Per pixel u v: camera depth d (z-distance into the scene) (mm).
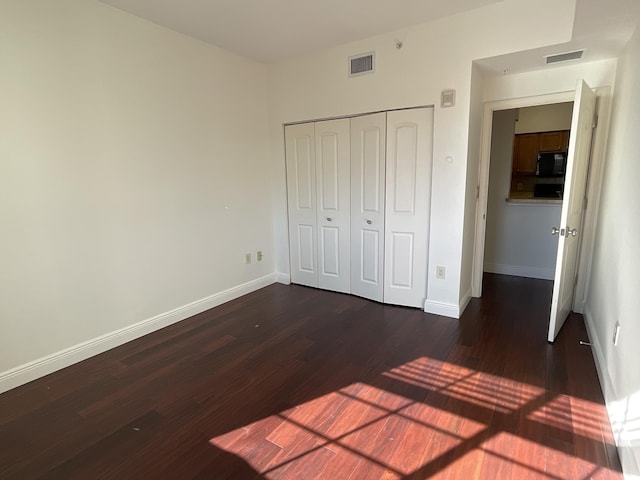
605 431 1790
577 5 1925
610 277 2268
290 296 3908
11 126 2170
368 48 3250
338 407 2029
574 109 2371
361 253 3746
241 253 3902
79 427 1914
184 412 2021
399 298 3553
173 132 3090
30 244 2309
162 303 3150
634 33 2221
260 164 4031
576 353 2551
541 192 5820
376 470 1590
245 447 1745
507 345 2691
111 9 2586
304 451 1710
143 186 2910
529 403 2016
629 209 1951
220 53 3432
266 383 2285
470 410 1970
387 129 3301
